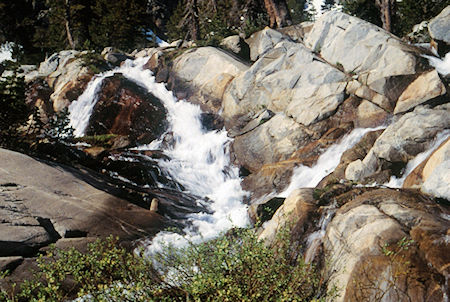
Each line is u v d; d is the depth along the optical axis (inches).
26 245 312.5
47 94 887.1
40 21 1475.1
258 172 577.3
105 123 785.6
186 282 225.8
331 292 222.2
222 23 995.3
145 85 819.4
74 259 243.9
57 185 412.8
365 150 489.1
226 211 514.0
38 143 545.6
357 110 561.9
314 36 700.0
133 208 423.2
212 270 220.8
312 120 569.6
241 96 677.9
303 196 323.3
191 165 634.8
